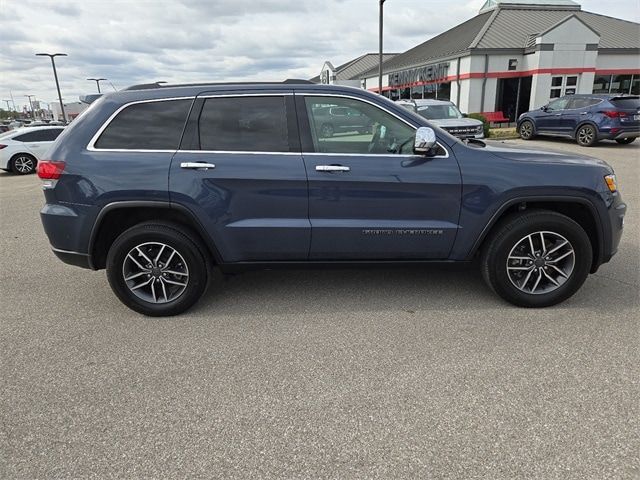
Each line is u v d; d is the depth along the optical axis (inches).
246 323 140.4
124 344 129.3
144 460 86.1
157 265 143.6
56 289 171.6
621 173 377.1
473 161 137.2
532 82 960.9
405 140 138.6
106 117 138.4
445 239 140.6
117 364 118.9
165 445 90.0
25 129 546.3
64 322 143.7
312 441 90.1
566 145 581.6
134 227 140.3
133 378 112.5
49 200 139.6
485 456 85.0
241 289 167.0
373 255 143.1
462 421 94.5
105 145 137.9
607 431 90.4
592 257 143.9
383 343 126.4
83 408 101.5
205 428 94.5
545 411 96.7
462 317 140.4
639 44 1044.5
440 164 136.3
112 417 98.4
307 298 157.8
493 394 102.8
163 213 141.8
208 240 139.8
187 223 142.9
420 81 1197.1
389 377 110.4
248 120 138.3
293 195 136.3
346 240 140.3
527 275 142.9
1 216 306.8
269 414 98.3
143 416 98.6
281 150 137.0
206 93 139.0
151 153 136.4
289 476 81.8
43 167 138.1
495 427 92.5
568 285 142.6
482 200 136.9
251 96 138.6
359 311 146.6
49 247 229.5
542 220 137.6
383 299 155.3
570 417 94.7
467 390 104.5
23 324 142.6
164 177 134.8
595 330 129.8
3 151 525.7
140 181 135.0
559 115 597.9
